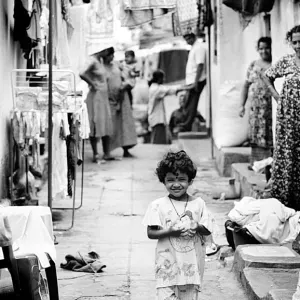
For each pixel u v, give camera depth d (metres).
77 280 6.02
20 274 4.59
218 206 9.35
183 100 17.17
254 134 10.40
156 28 15.57
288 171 7.30
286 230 6.47
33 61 9.13
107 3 10.21
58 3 9.38
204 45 15.98
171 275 4.56
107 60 13.52
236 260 6.08
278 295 4.78
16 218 4.96
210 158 13.87
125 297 5.56
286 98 7.28
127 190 10.68
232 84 12.20
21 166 8.44
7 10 8.15
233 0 9.74
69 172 8.09
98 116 13.26
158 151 15.54
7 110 8.06
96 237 7.66
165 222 4.57
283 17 8.88
